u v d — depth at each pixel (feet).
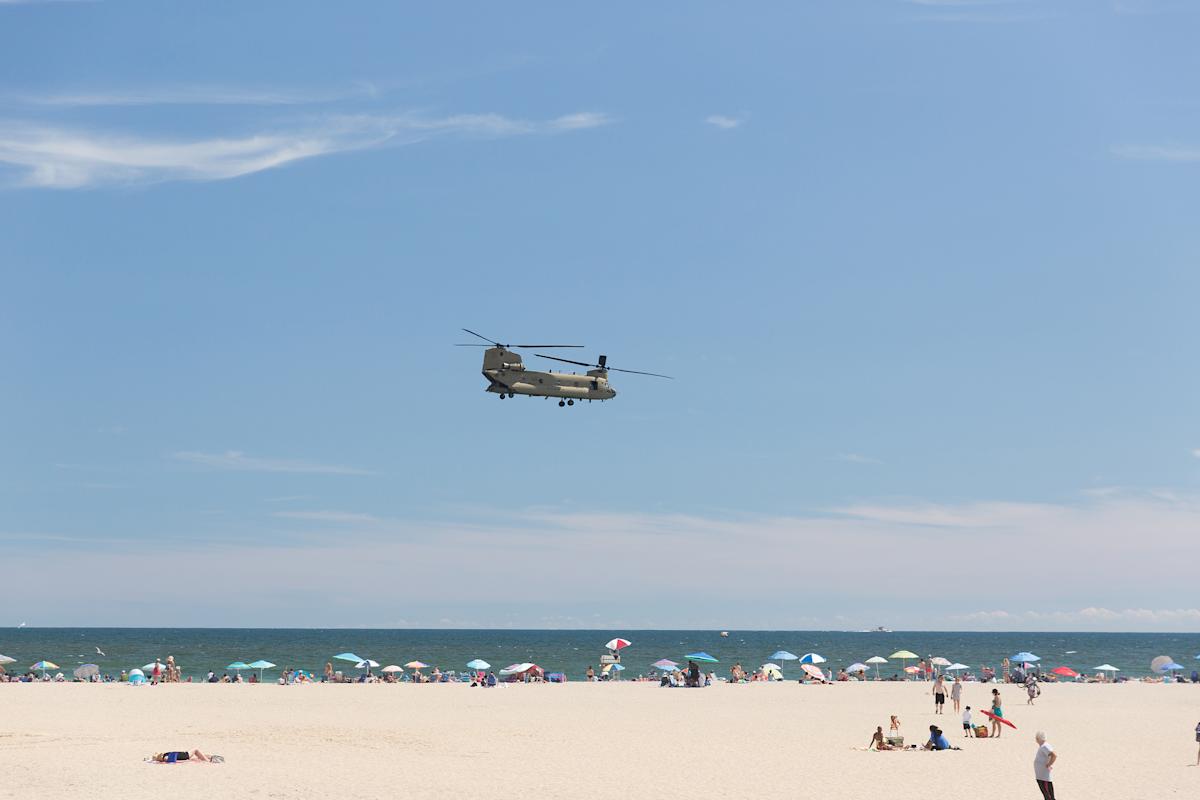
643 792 102.63
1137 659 599.16
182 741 136.77
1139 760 128.98
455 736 147.74
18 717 164.96
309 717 172.96
